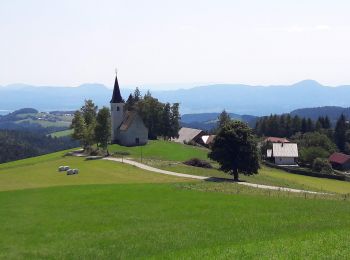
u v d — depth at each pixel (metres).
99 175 93.69
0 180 91.38
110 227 44.59
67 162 117.12
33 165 117.81
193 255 31.11
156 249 35.84
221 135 92.19
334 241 33.03
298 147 174.38
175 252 33.00
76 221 47.66
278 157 157.25
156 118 180.25
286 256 29.06
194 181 82.56
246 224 44.09
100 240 39.44
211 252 31.50
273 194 65.19
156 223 45.78
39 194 66.06
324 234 35.97
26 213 52.25
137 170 100.19
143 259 31.83
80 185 75.56
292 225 43.00
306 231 39.53
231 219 46.78
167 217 48.69
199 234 40.50
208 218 47.69
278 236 37.69
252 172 92.44
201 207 53.94
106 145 134.25
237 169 93.00
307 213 49.47
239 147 90.62
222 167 92.75
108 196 62.66
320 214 48.81
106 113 133.12
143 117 180.00
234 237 38.81
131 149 139.88
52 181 87.62
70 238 40.62
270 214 49.16
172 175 93.44
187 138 197.75
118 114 154.75
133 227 44.25
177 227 43.62
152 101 180.62
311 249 30.73
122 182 83.50
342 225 42.28
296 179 111.75
